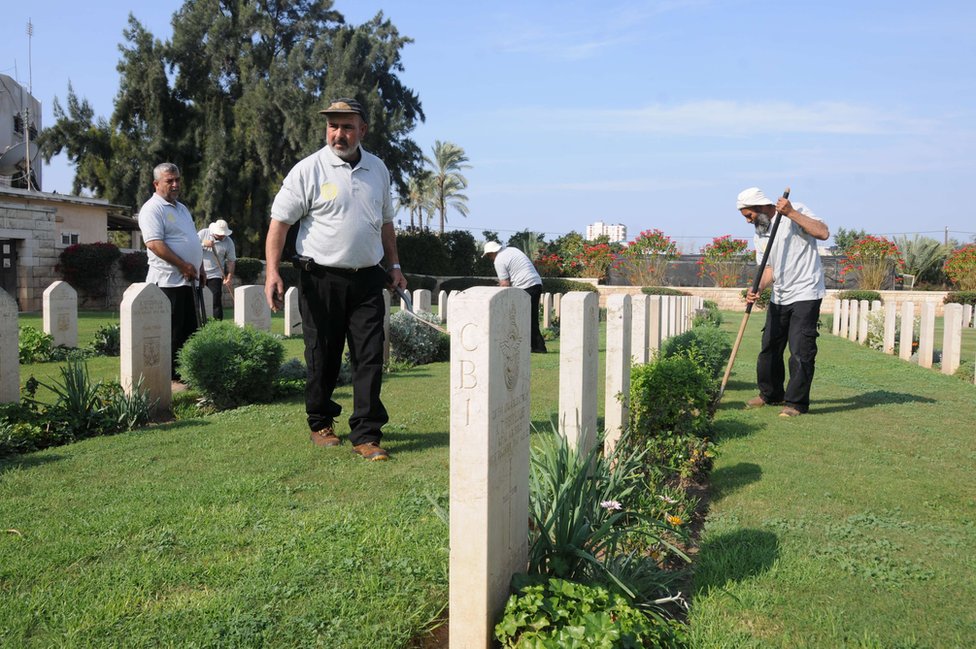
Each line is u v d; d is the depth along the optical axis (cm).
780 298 743
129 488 449
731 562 353
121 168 3419
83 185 3591
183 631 279
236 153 3475
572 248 3631
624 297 534
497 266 1280
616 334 532
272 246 530
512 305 279
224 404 738
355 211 523
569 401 445
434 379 942
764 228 761
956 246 3881
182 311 832
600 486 373
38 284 2264
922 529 401
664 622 281
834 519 417
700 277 3409
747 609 306
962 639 282
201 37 3581
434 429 630
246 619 286
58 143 3359
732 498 457
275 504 424
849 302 1831
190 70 3581
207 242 1197
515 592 275
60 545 357
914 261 3528
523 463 295
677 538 397
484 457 256
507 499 278
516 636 255
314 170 521
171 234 817
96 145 3416
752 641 279
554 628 251
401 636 279
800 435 632
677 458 518
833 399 826
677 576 338
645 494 434
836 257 3266
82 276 2330
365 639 275
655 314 935
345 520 394
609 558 327
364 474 486
